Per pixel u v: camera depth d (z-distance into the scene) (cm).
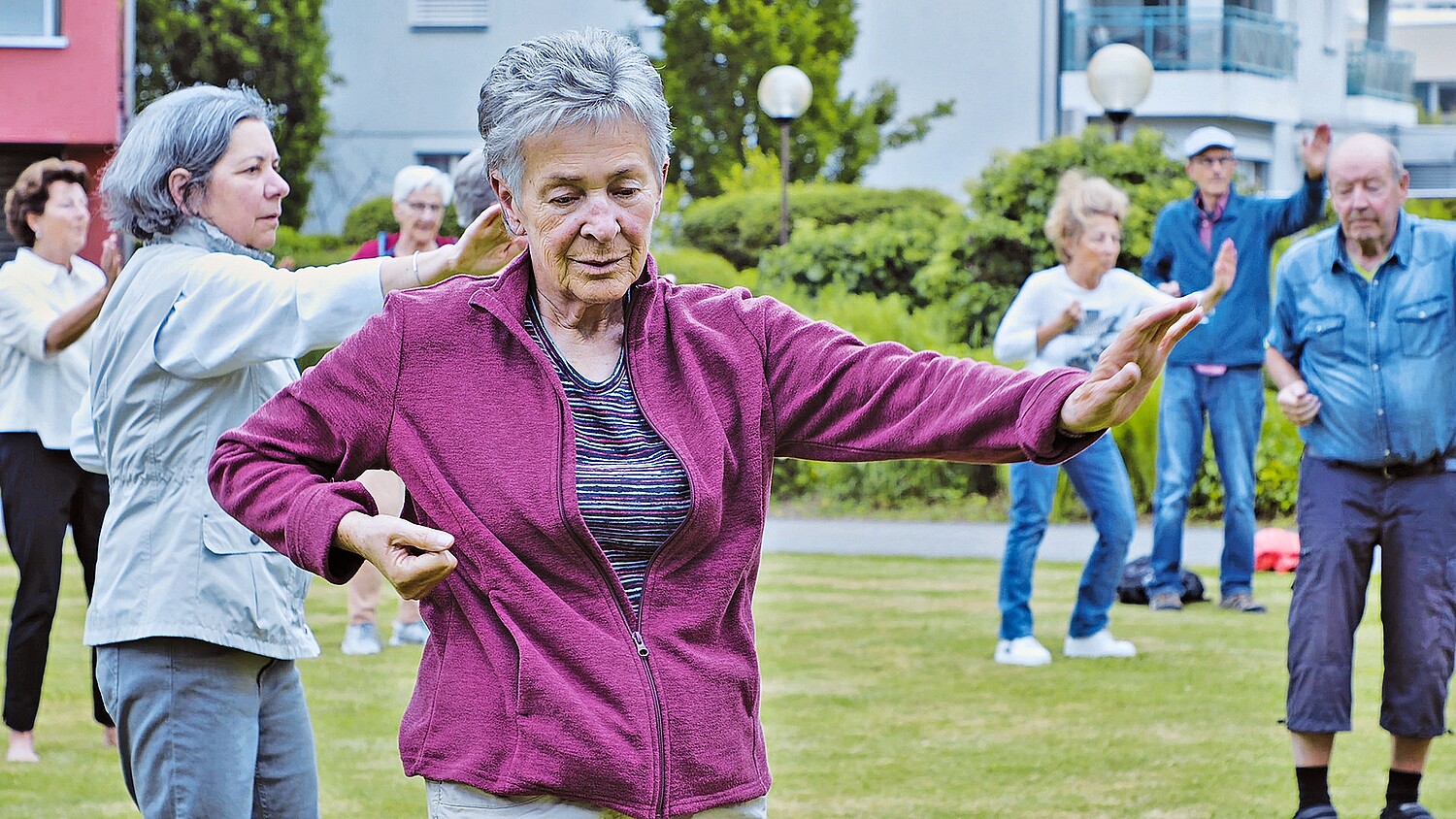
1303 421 541
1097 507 792
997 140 2638
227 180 361
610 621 256
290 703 371
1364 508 533
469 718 258
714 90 2556
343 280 341
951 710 690
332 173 2584
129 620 351
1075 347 767
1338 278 543
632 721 252
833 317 1550
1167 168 1502
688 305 273
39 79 1839
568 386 264
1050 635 860
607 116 254
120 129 1855
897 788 571
